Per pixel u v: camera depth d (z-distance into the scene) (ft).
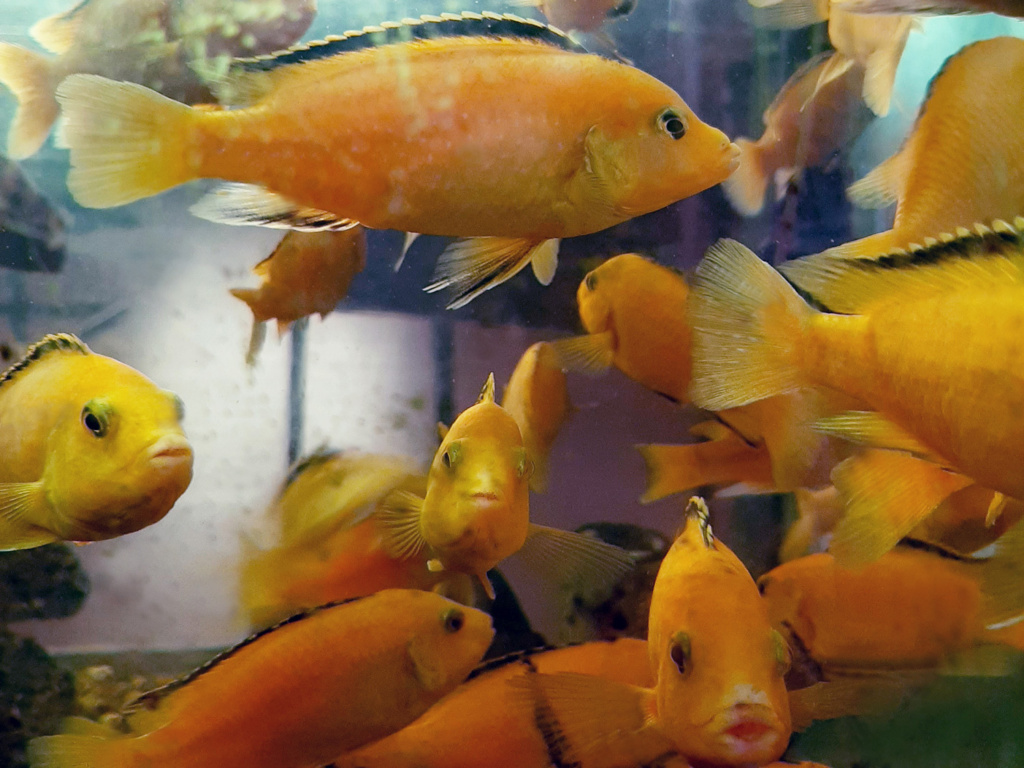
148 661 0.78
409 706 0.57
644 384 0.76
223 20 0.74
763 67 0.93
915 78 0.81
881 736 0.63
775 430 0.70
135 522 0.56
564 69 0.52
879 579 0.61
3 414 0.57
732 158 0.54
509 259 0.57
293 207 0.52
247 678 0.55
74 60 0.79
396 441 0.92
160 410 0.55
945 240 0.43
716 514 0.81
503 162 0.51
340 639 0.55
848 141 0.83
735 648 0.48
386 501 0.65
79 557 0.84
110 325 0.99
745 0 0.91
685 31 0.93
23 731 0.72
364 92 0.50
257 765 0.56
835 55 0.80
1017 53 0.50
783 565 0.63
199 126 0.51
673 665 0.49
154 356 0.99
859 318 0.46
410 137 0.50
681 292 0.72
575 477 0.85
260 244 1.00
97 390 0.55
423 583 0.67
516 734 0.57
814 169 0.85
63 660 0.78
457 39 0.51
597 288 0.75
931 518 0.62
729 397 0.50
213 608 0.81
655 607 0.53
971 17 0.77
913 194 0.53
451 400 0.94
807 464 0.69
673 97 0.53
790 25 0.84
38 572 0.82
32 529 0.57
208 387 0.95
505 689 0.57
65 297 0.99
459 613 0.58
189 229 0.99
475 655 0.58
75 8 0.78
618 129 0.52
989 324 0.42
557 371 0.76
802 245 0.87
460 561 0.60
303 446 0.93
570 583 0.76
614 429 0.85
